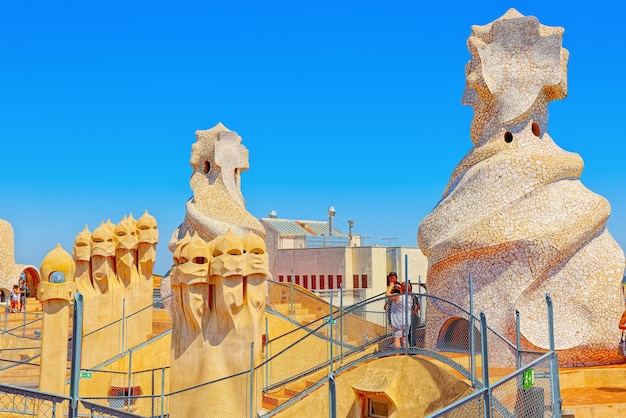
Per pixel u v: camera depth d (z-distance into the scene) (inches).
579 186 770.2
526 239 709.3
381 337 684.7
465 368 580.1
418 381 619.8
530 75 787.4
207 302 719.7
